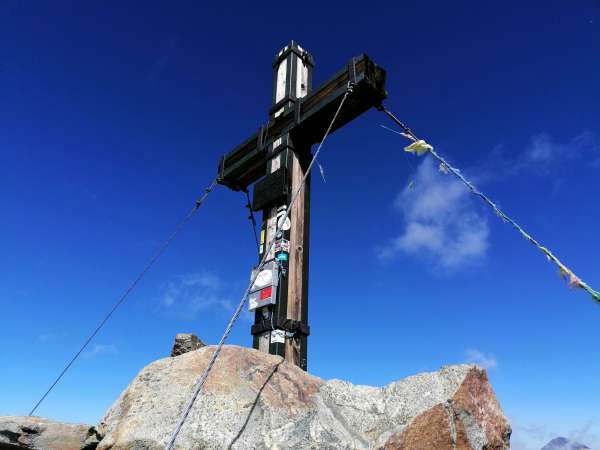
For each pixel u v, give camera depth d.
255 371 5.55
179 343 7.57
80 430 5.55
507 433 5.06
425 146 6.03
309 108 8.70
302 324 7.78
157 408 4.76
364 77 7.62
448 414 4.64
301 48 10.53
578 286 4.57
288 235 8.24
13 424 5.45
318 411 5.17
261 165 9.84
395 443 4.62
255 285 8.18
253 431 4.69
